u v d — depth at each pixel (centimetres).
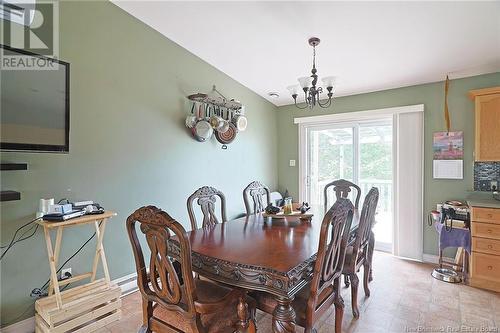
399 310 230
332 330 203
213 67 358
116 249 260
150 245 137
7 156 193
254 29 272
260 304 165
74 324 192
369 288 271
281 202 314
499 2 201
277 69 355
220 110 364
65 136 211
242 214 408
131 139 271
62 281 205
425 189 347
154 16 270
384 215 393
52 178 215
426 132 347
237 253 163
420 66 307
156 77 293
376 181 400
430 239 344
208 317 143
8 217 195
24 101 190
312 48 290
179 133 318
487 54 274
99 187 246
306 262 150
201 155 346
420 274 305
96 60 243
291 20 248
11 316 197
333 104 426
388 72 327
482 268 268
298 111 466
